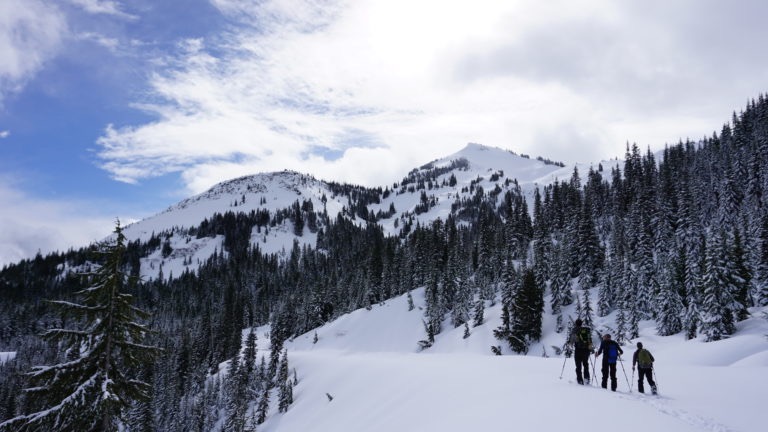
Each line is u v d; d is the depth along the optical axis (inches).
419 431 672.4
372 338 4030.5
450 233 5482.3
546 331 2923.2
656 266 2957.7
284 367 3009.4
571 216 4345.5
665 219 3469.5
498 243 4579.2
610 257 3346.5
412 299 4409.5
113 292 567.8
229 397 3223.4
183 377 4023.1
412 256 5036.9
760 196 3794.3
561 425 493.7
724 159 4788.4
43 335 542.3
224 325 4928.6
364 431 987.3
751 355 1382.9
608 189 5418.3
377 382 1501.0
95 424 534.6
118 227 597.3
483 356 1720.0
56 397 531.5
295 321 5354.3
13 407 2586.1
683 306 2443.4
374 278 5226.4
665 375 892.0
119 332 571.8
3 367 4229.8
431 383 1021.8
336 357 3280.0
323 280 5876.0
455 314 3595.0
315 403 2117.4
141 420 2052.2
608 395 627.5
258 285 7834.6
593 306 3024.1
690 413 528.4
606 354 698.2
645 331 2559.1
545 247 4173.2
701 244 2997.0
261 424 2588.6
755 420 500.4
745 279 2364.7
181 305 7199.8
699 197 4065.0
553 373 930.7
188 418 3184.1
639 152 5211.6
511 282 3073.3
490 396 713.0
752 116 5344.5
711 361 1504.7
